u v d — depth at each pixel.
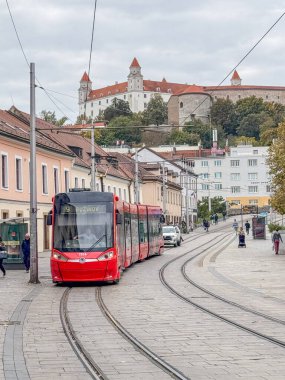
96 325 16.34
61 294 23.94
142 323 16.55
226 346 13.22
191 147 169.88
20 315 18.30
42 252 54.09
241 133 198.38
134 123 179.75
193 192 133.38
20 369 11.18
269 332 14.91
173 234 63.50
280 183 46.44
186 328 15.65
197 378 10.38
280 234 51.94
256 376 10.41
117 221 27.47
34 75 29.09
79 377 10.61
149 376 10.61
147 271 34.41
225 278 30.12
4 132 46.81
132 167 94.81
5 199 47.34
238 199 161.50
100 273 26.55
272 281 28.59
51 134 65.81
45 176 56.28
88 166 68.06
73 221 27.25
